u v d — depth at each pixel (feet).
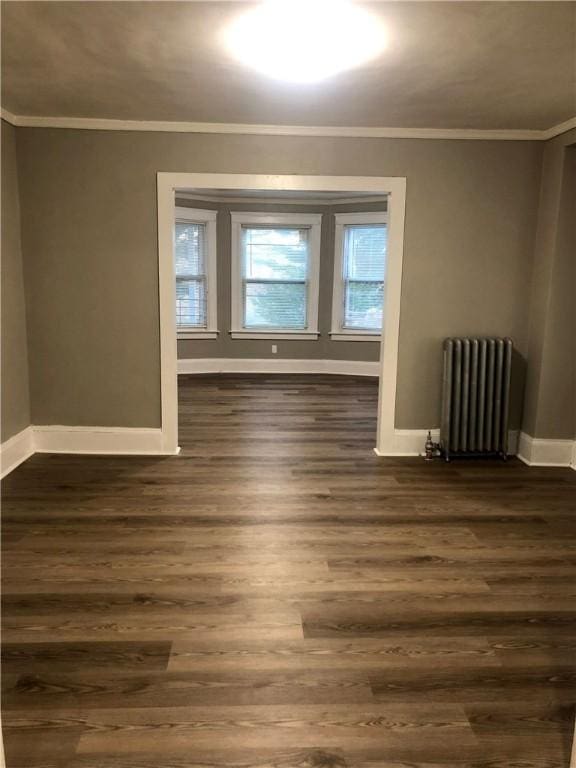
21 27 8.02
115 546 9.78
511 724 6.07
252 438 16.30
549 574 9.09
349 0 7.08
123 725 5.98
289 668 6.86
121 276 13.91
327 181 13.64
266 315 26.37
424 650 7.22
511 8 7.27
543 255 13.85
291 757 5.63
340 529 10.58
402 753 5.70
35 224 13.60
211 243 25.36
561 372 13.92
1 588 8.44
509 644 7.36
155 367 14.34
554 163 13.34
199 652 7.11
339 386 23.84
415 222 13.96
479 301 14.40
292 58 9.06
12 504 11.50
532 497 12.21
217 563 9.27
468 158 13.74
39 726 5.95
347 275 25.81
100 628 7.54
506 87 10.40
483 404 14.19
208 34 8.20
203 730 5.93
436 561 9.45
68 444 14.61
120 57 9.12
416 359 14.60
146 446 14.70
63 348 14.17
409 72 9.63
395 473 13.60
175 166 13.46
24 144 13.25
